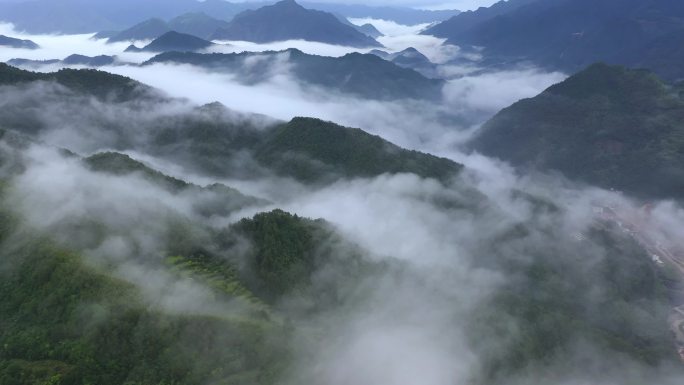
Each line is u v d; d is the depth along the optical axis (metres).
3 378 89.50
